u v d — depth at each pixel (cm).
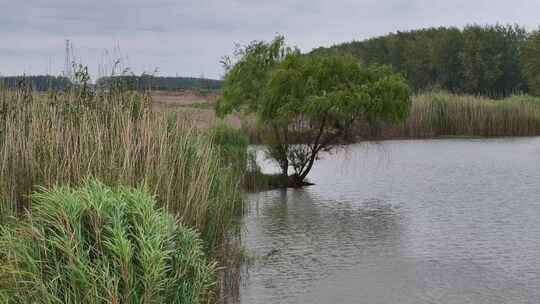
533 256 1170
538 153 3116
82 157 848
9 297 577
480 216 1544
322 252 1201
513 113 4412
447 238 1316
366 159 2914
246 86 2208
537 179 2194
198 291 636
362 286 998
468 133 4338
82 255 567
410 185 2088
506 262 1130
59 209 591
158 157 903
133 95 1066
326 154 3081
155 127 965
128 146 860
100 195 612
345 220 1508
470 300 934
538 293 963
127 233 596
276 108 2036
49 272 577
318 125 2130
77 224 583
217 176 1062
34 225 616
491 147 3469
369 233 1364
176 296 611
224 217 1027
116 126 936
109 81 1092
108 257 582
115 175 827
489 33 8656
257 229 1404
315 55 2141
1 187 797
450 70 8931
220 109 2216
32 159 837
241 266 1091
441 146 3534
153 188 852
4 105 962
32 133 897
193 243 662
